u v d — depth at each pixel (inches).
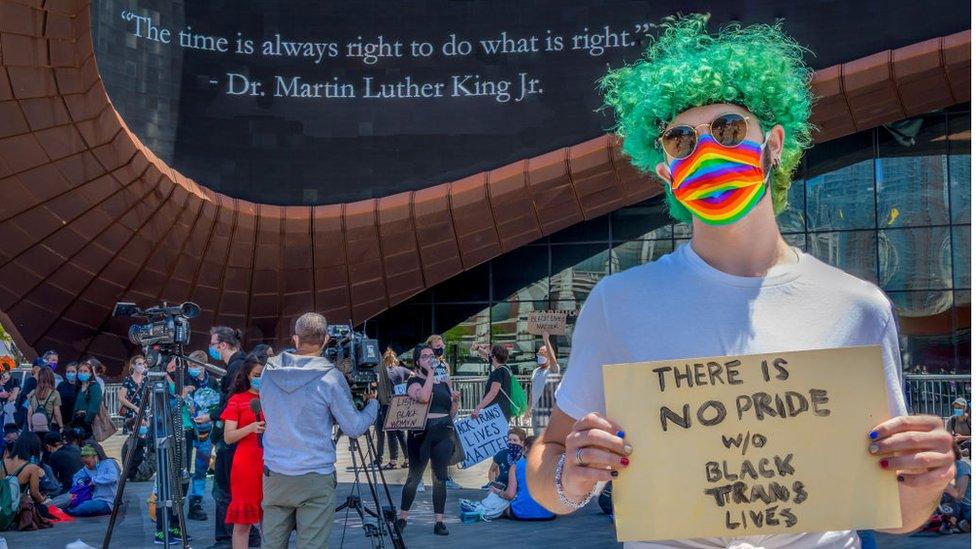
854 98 780.0
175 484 277.1
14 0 555.5
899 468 66.5
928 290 809.5
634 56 791.7
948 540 281.4
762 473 68.5
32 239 726.5
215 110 778.8
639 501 69.3
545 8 805.9
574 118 797.2
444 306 866.1
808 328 70.7
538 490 76.0
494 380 384.8
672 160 74.9
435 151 802.8
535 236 824.3
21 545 308.3
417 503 400.5
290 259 801.6
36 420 444.1
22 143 652.7
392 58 808.3
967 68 761.6
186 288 789.9
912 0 775.1
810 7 784.9
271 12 798.5
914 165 823.7
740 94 73.8
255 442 249.4
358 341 232.2
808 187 843.4
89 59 616.7
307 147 796.0
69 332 782.5
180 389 287.9
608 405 70.9
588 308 76.0
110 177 701.9
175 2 767.7
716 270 72.2
